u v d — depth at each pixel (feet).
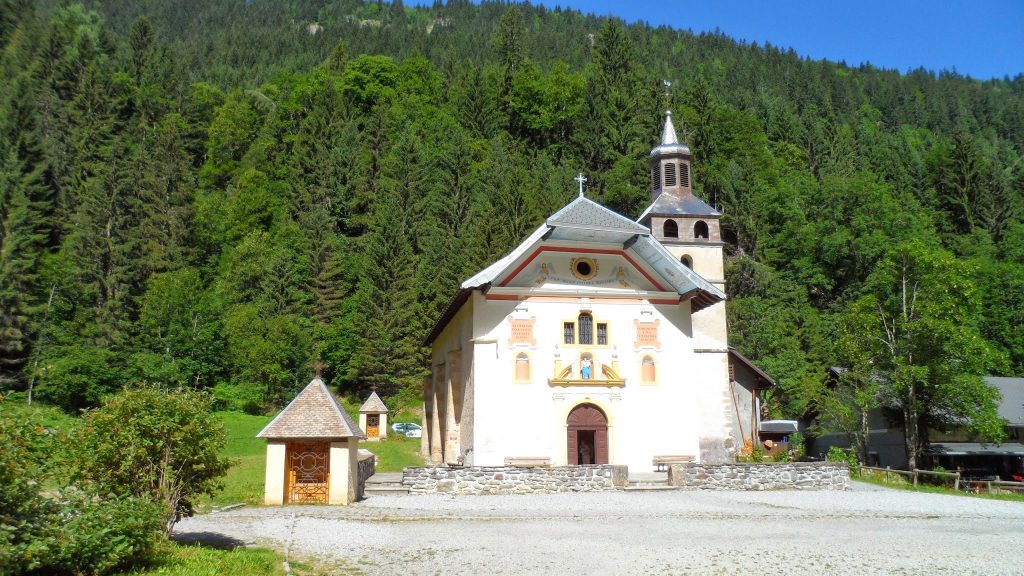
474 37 497.46
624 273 98.78
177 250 223.10
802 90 444.14
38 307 185.37
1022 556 40.88
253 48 493.36
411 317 202.49
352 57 435.94
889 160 290.35
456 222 227.20
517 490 76.28
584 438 94.27
